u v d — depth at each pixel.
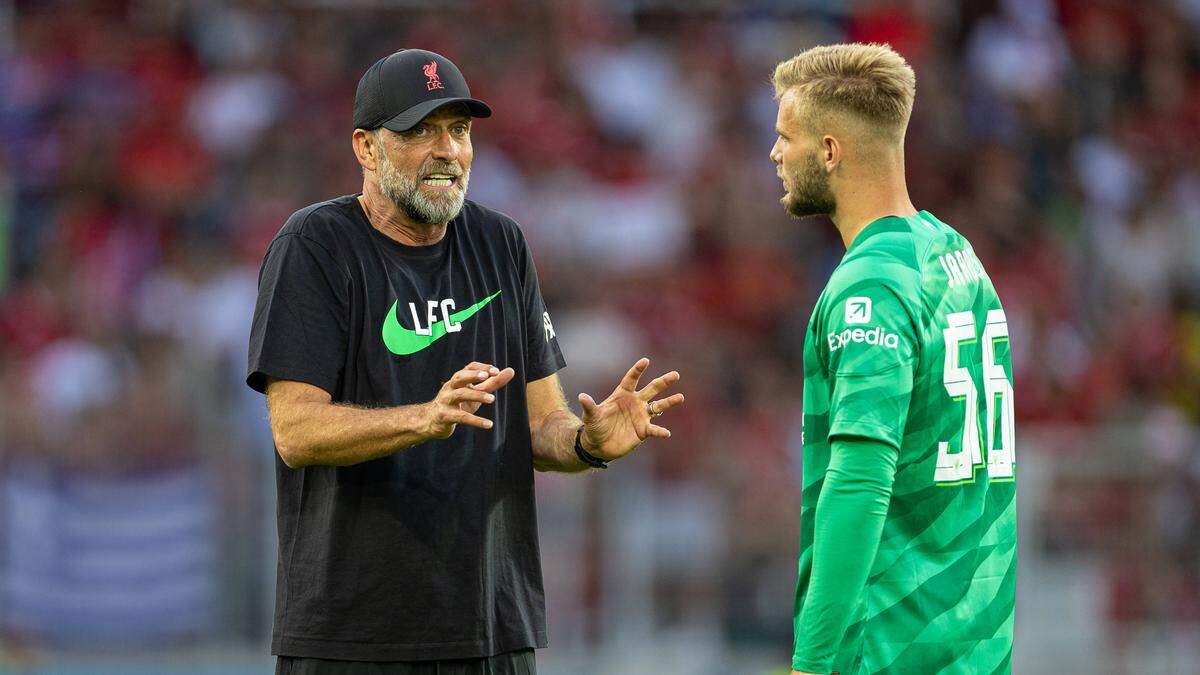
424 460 13.66
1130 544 31.62
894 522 12.58
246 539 30.83
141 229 41.81
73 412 31.12
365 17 47.22
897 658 12.39
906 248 12.62
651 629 30.86
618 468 31.03
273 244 13.88
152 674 30.08
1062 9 50.19
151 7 46.97
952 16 48.91
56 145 43.78
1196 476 31.94
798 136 13.34
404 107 13.55
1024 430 32.53
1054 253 44.28
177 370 32.66
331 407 13.06
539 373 15.04
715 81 47.41
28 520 30.44
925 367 12.46
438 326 13.94
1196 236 46.16
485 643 13.70
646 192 44.06
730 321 41.72
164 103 44.84
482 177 43.62
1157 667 31.22
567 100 46.09
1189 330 43.97
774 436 36.66
